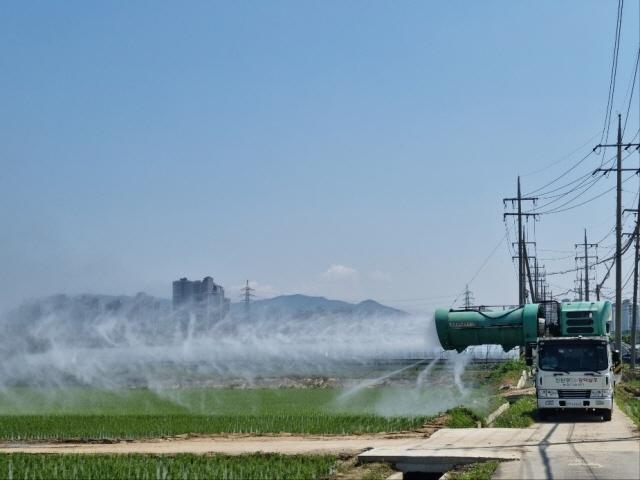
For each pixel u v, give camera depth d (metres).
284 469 23.00
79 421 41.06
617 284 55.41
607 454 23.30
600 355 34.94
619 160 55.69
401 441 29.39
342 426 36.19
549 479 19.06
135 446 30.56
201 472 22.80
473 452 23.77
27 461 25.61
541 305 40.19
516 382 63.81
